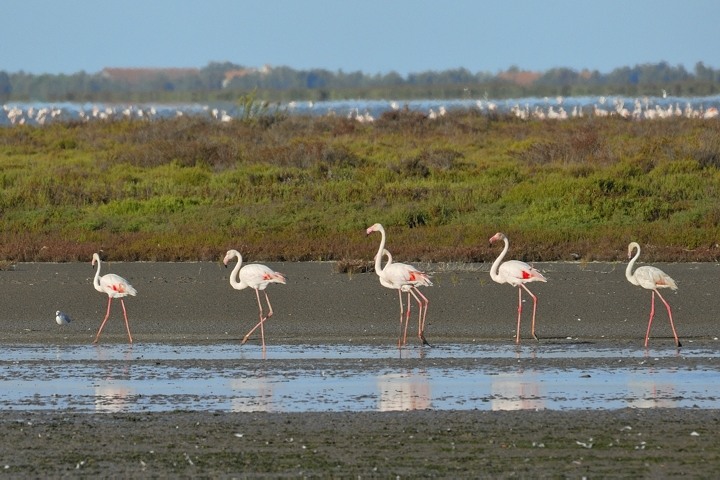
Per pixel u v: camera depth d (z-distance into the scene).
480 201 27.73
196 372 13.06
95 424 10.66
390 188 28.92
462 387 12.18
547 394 11.82
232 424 10.64
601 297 18.11
